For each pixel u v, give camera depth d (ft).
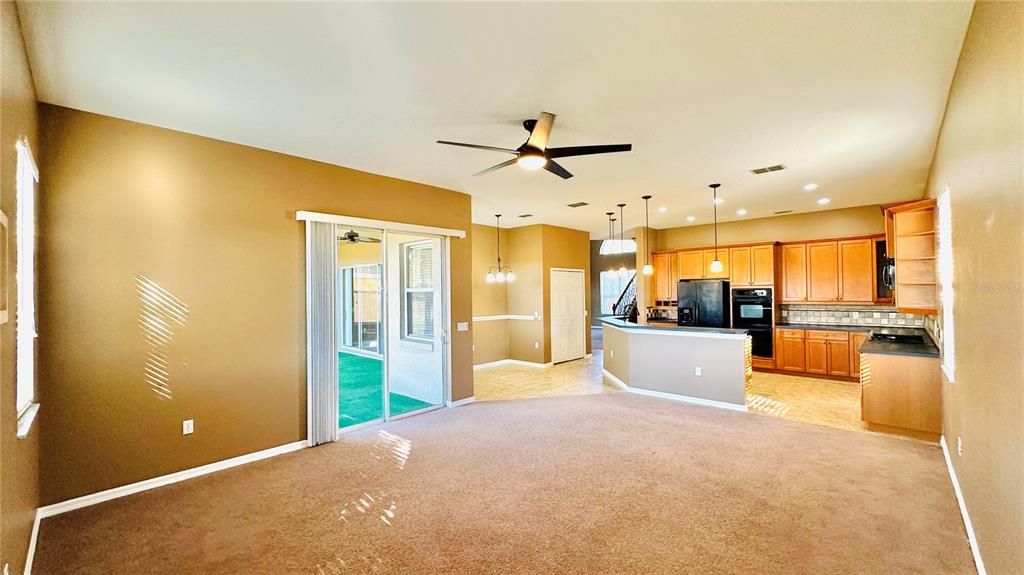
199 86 9.30
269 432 13.16
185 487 11.05
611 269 50.08
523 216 25.52
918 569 7.56
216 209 12.31
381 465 12.36
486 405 18.69
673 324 27.89
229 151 12.59
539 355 28.07
